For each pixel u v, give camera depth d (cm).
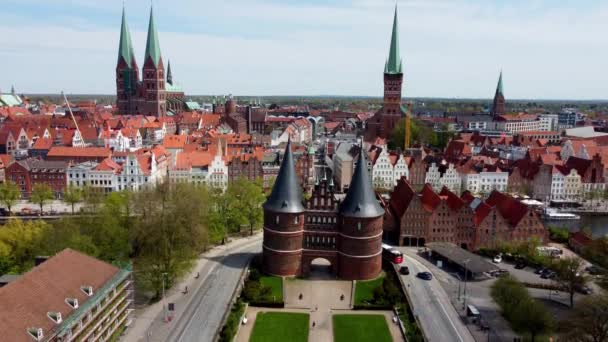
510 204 14788
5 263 10488
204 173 19662
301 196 11762
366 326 9300
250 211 14950
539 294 10938
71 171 18538
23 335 6038
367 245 11306
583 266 12212
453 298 10581
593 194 19625
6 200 16488
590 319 8019
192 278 11381
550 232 15025
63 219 11681
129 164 18412
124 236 11775
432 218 13875
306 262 11725
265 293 10425
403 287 10812
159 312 9631
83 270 7794
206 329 8975
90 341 7419
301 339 8756
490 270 11556
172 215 11119
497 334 9056
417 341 8412
